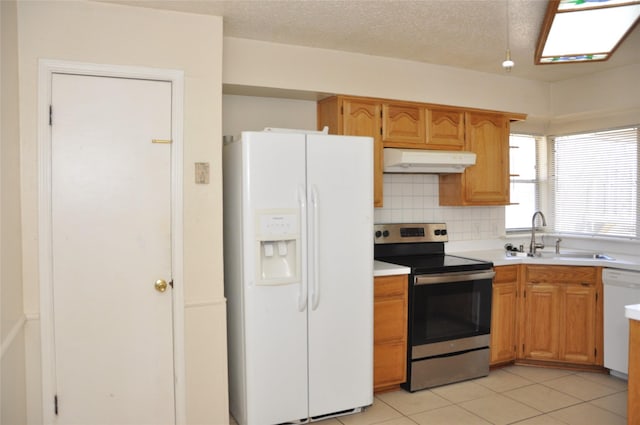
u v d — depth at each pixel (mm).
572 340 3682
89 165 2473
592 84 4078
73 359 2475
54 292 2430
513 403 3146
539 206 4789
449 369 3443
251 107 3457
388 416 2975
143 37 2537
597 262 3578
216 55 2689
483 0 2527
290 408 2762
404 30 2982
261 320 2676
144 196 2578
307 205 2773
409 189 4082
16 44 2277
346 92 3416
